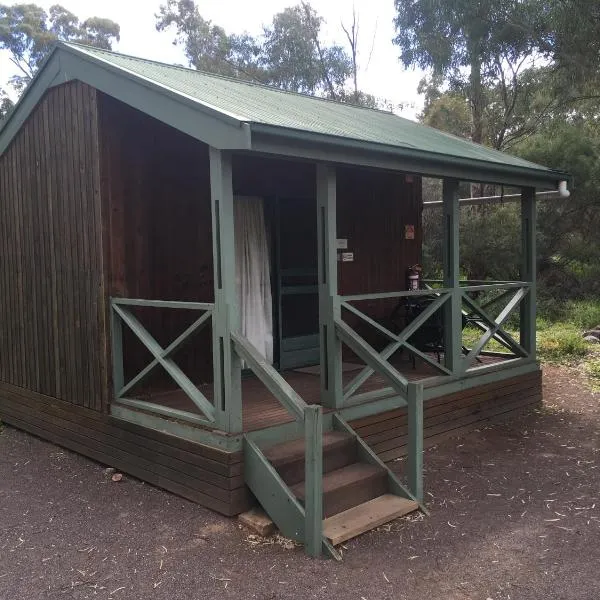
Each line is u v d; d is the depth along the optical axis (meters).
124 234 5.00
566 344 10.34
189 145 5.41
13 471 5.06
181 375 4.38
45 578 3.32
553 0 9.67
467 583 3.23
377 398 5.08
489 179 5.79
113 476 4.80
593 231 16.36
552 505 4.26
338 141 4.10
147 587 3.21
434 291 5.61
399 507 4.02
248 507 4.04
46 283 5.61
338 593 3.14
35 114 5.55
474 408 6.07
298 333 6.58
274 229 6.30
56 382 5.61
